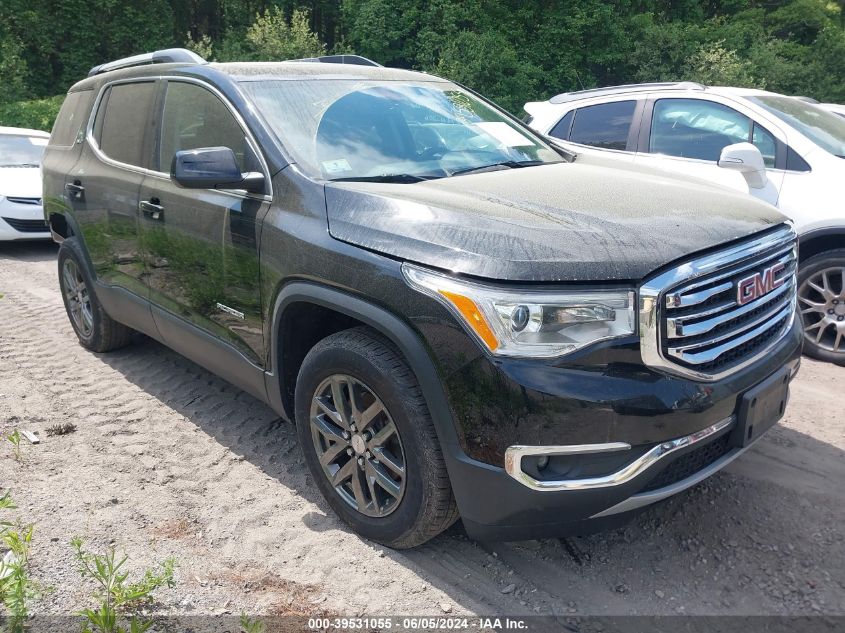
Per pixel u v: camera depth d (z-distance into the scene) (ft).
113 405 13.64
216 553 9.25
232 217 10.64
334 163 10.43
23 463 11.34
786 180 16.75
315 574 8.87
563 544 9.50
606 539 9.60
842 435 12.46
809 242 16.58
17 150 32.40
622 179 10.54
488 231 8.11
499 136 12.64
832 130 17.90
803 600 8.44
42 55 91.97
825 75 84.07
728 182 17.53
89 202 14.67
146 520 9.92
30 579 8.56
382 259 8.45
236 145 11.10
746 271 8.55
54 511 10.03
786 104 18.54
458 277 7.80
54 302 20.98
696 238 8.20
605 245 7.82
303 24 84.23
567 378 7.45
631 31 81.35
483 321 7.58
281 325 9.95
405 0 78.69
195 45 89.81
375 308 8.46
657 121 19.39
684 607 8.35
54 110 72.33
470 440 7.82
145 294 13.28
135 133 13.74
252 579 8.76
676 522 9.93
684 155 18.67
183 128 12.38
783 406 9.46
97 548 9.24
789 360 9.39
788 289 9.68
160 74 13.46
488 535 8.20
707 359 8.04
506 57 72.90
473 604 8.38
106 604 7.72
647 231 8.18
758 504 10.30
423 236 8.31
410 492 8.61
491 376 7.57
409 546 9.13
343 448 9.47
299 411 9.91
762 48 85.46
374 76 12.94
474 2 78.07
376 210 8.96
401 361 8.52
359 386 9.07
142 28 96.22
